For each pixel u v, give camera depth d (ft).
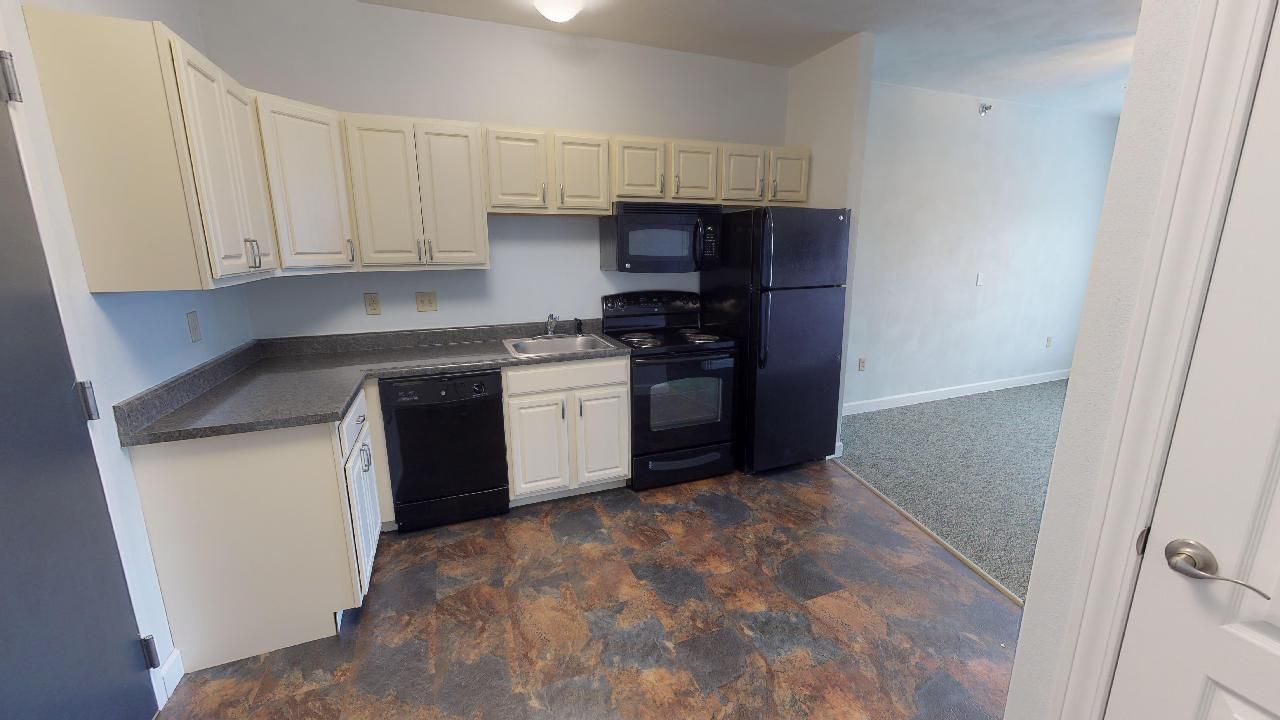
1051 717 3.40
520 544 8.05
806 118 11.05
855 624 6.34
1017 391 16.47
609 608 6.65
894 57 10.78
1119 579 2.92
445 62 8.86
